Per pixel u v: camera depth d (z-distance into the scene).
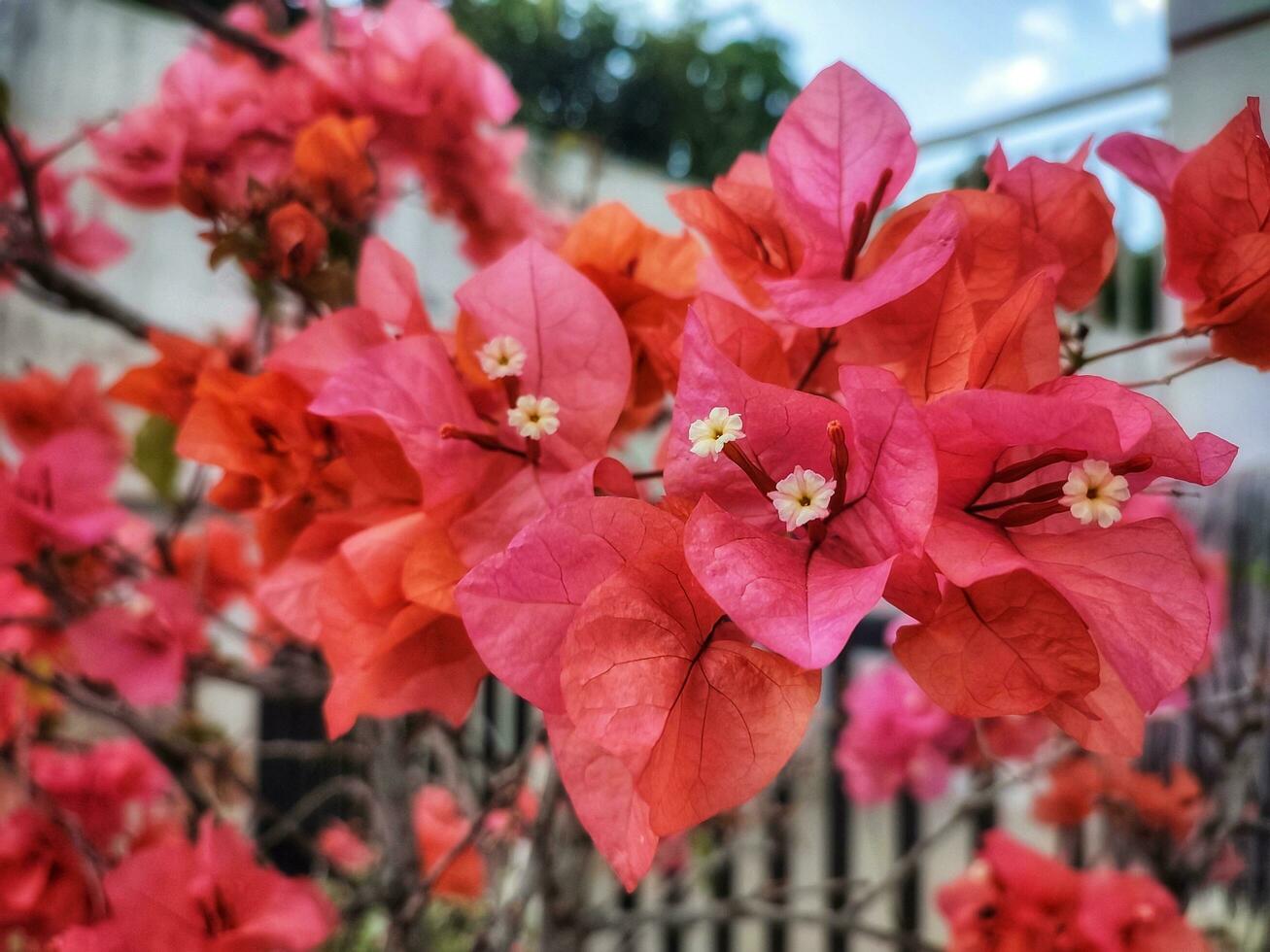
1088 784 0.40
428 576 0.15
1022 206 0.17
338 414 0.15
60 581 0.31
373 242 0.18
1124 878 0.33
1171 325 0.41
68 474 0.31
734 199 0.17
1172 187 0.16
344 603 0.16
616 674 0.12
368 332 0.18
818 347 0.17
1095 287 0.17
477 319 0.16
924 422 0.12
